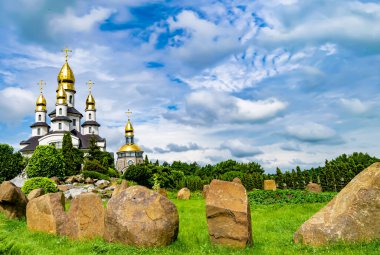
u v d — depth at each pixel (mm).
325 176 48812
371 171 10500
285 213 18922
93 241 11914
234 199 11055
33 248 11133
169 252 10172
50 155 50094
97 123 99250
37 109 94438
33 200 15180
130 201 11508
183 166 95062
